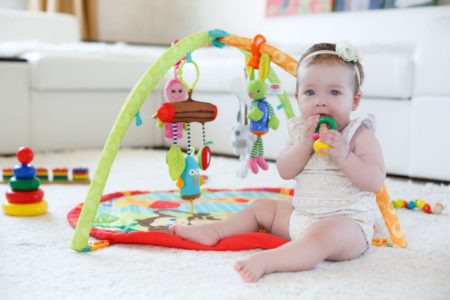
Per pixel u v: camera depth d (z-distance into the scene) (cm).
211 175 203
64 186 183
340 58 113
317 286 92
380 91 197
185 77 257
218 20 397
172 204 151
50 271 99
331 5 305
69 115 259
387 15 279
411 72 191
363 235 109
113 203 151
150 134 283
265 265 96
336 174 113
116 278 96
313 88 113
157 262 104
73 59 253
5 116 243
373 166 110
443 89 185
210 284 93
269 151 233
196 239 115
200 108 121
